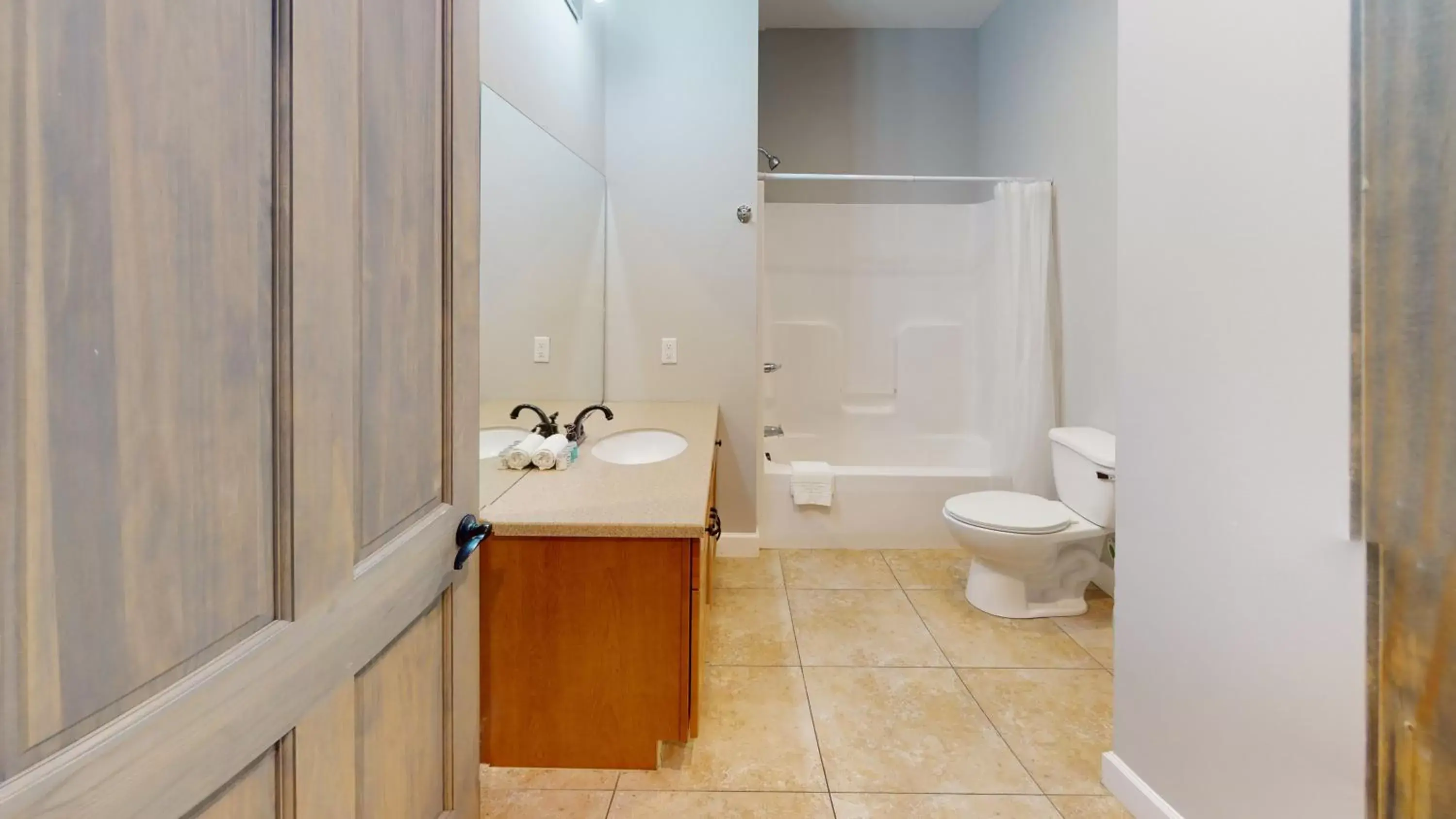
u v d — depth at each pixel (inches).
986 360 139.6
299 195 23.0
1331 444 37.6
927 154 146.2
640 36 109.3
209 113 19.4
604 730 57.3
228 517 20.8
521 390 79.8
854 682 76.1
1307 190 38.2
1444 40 30.4
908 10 136.4
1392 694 34.6
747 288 112.0
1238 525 44.3
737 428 114.2
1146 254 52.2
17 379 14.8
